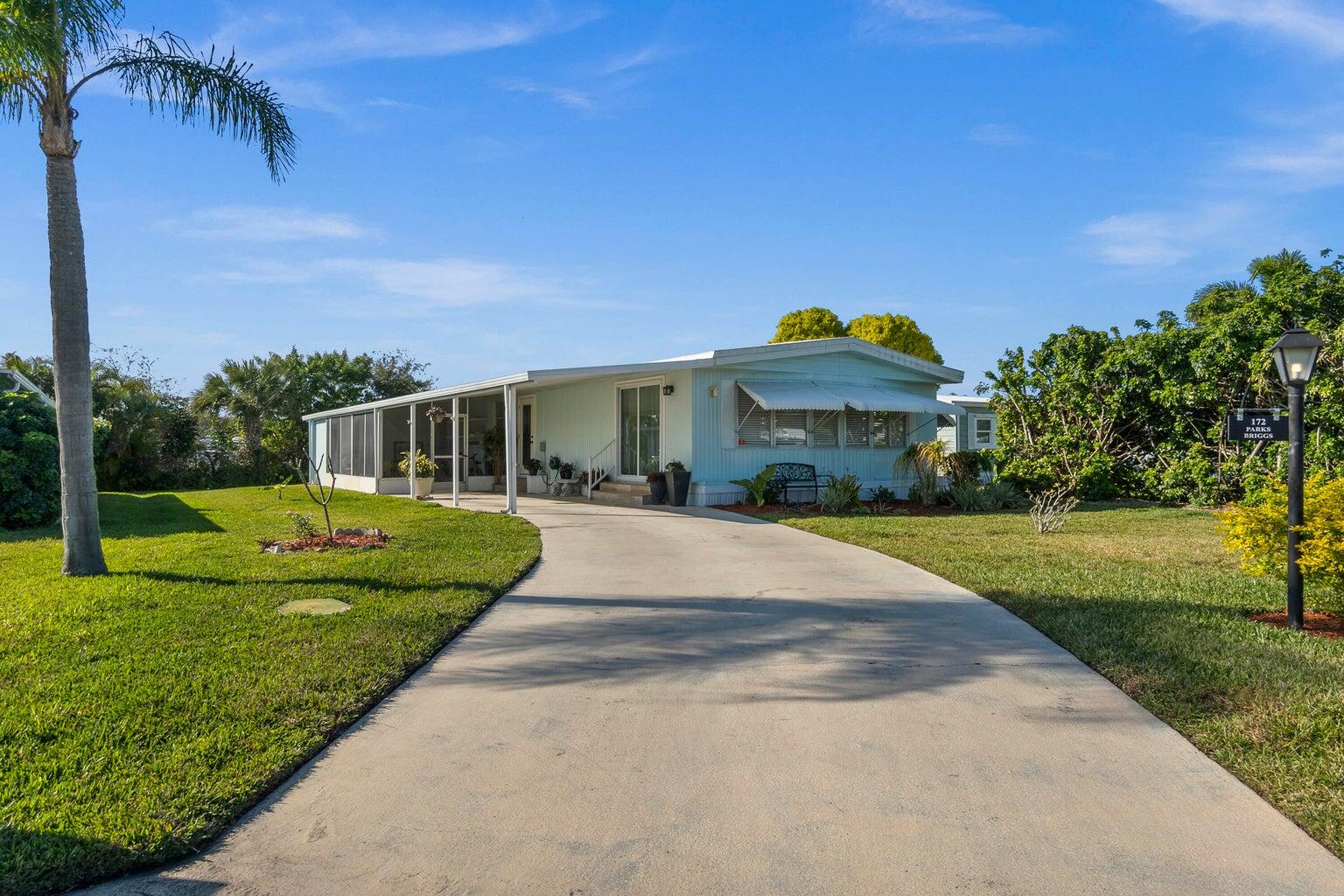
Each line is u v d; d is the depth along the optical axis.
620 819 3.52
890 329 40.59
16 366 30.23
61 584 8.22
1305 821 3.49
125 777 3.86
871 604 7.62
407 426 23.73
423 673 5.58
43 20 7.88
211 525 14.08
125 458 29.33
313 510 16.91
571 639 6.42
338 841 3.36
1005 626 6.77
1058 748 4.28
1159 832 3.41
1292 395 6.65
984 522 14.67
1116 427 19.59
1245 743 4.29
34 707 4.70
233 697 4.90
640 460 19.11
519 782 3.89
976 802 3.67
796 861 3.18
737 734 4.46
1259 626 6.55
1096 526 14.02
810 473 18.45
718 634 6.54
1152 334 18.61
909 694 5.11
